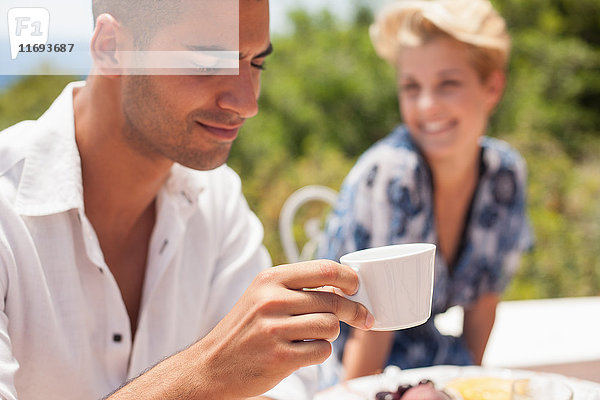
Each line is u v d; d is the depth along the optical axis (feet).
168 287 4.54
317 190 7.94
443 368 5.01
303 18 28.53
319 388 6.45
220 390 2.92
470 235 7.07
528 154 21.97
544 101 26.78
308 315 2.83
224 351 2.92
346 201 6.85
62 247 4.08
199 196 4.85
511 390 3.82
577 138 25.71
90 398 4.16
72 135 4.10
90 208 4.25
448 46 6.48
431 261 2.93
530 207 19.39
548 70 27.25
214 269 4.94
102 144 4.08
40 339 3.99
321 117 26.00
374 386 4.72
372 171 6.68
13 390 3.45
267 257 5.25
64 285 4.07
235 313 2.97
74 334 4.09
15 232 3.92
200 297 4.77
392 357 6.71
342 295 2.96
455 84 6.54
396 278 2.85
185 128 3.71
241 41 3.61
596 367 8.48
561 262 17.81
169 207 4.49
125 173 4.14
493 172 7.06
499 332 9.36
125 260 4.46
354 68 26.78
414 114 6.70
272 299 2.85
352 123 26.63
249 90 3.69
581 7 28.66
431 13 6.48
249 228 5.17
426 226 6.73
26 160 4.04
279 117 25.49
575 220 19.12
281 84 25.80
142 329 4.37
